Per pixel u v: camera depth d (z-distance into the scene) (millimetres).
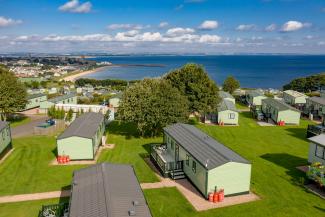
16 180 29047
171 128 35812
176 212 22766
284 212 22672
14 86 57562
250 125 53969
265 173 30500
